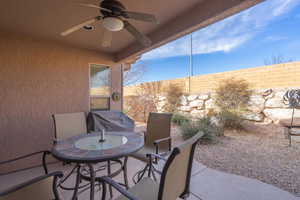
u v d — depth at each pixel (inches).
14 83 101.6
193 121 193.5
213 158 117.0
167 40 91.4
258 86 191.8
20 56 103.1
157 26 91.5
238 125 184.5
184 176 48.9
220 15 64.6
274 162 107.0
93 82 136.3
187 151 43.6
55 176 36.4
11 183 88.1
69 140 74.7
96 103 138.5
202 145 144.9
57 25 88.8
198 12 71.1
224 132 182.5
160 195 37.2
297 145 138.2
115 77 147.7
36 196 32.9
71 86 123.0
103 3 58.9
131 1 67.5
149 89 319.9
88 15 77.9
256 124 189.0
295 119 162.6
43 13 75.7
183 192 51.0
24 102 104.9
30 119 106.8
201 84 249.4
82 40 112.3
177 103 280.4
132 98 339.9
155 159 74.4
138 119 326.0
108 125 122.3
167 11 76.3
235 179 87.9
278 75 178.9
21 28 92.8
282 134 164.4
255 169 98.4
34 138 108.1
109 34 81.0
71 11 74.1
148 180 56.9
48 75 113.3
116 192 78.5
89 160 52.0
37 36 105.1
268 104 183.9
